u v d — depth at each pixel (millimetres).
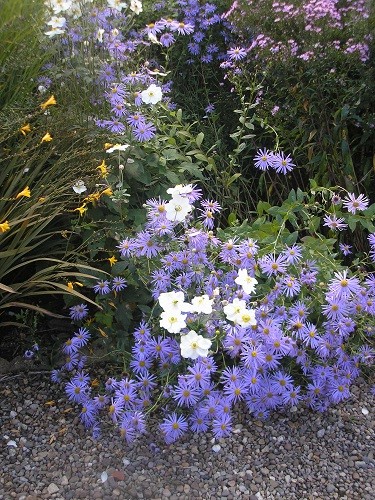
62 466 1119
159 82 1626
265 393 1179
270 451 1169
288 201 1368
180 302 1132
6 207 1300
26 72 1427
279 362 1217
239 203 1637
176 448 1161
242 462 1143
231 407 1210
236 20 1739
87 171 1304
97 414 1213
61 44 1527
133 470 1115
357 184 1646
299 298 1252
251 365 1138
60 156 1353
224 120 1903
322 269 1273
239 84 1695
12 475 1099
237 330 1146
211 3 1969
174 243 1254
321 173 1647
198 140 1581
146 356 1184
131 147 1416
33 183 1376
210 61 1953
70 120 1395
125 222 1420
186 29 1643
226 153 1814
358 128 1722
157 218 1234
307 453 1169
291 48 1600
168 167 1518
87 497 1061
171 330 1111
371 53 1610
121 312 1314
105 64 1506
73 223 1333
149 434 1177
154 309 1266
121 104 1419
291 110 1632
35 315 1421
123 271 1318
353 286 1186
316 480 1117
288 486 1103
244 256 1241
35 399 1266
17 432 1188
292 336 1194
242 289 1210
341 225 1336
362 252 1609
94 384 1251
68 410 1238
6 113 1362
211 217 1298
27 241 1253
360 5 1586
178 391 1126
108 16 1586
